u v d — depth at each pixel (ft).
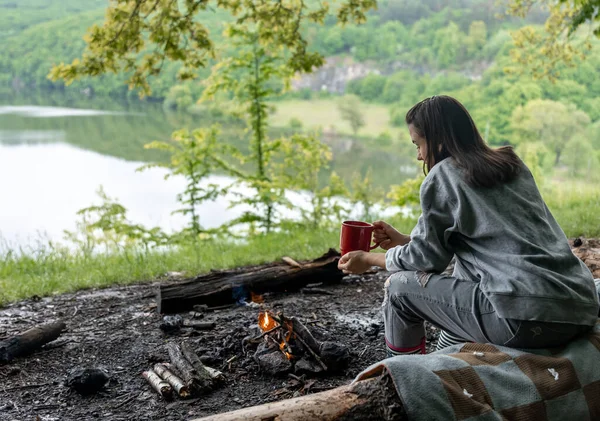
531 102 171.73
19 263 22.70
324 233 28.14
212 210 145.79
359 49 309.22
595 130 168.76
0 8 437.17
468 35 272.92
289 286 15.52
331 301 14.70
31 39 378.12
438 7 309.01
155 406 9.52
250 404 9.52
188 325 12.84
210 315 13.71
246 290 14.79
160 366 10.50
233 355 11.28
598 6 33.17
